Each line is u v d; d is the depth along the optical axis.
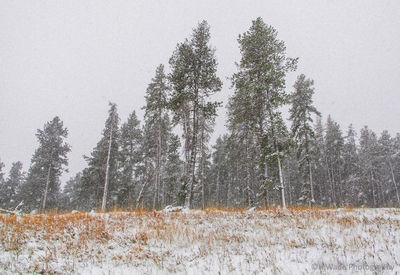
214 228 9.22
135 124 32.75
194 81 18.03
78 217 10.52
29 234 7.54
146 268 5.64
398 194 42.16
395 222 8.57
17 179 43.88
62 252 6.32
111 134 27.44
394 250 5.77
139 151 31.91
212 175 41.66
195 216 11.50
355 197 35.62
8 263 5.30
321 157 38.34
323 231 7.99
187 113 17.88
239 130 22.91
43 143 32.72
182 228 8.83
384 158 43.03
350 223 8.54
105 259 6.15
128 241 7.59
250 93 18.23
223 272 5.29
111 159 29.94
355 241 6.49
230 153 31.31
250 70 19.48
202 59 18.47
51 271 5.24
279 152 17.11
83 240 7.31
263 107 18.86
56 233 7.86
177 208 14.26
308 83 27.33
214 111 17.98
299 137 26.69
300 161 27.97
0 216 9.77
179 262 6.00
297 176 41.12
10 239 6.69
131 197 32.09
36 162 32.00
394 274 4.53
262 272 5.16
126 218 10.94
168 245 7.35
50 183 33.25
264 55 18.91
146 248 7.02
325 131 38.31
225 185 45.78
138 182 32.19
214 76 18.02
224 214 12.10
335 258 5.55
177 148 32.09
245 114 20.17
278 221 9.98
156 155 28.38
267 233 8.27
